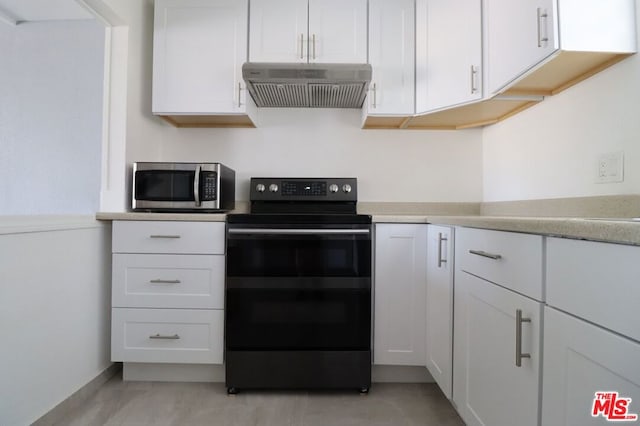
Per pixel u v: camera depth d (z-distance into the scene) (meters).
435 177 2.32
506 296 0.97
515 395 0.92
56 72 2.15
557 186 1.57
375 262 1.72
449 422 1.45
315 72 1.82
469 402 1.22
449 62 1.83
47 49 2.16
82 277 1.61
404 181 2.33
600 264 0.63
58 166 2.14
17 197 2.14
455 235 1.37
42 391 1.37
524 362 0.87
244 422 1.44
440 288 1.51
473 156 2.32
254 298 1.67
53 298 1.43
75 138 2.14
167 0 2.01
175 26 2.01
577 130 1.44
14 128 2.16
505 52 1.50
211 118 2.16
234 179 2.23
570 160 1.48
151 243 1.69
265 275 1.67
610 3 1.19
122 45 1.89
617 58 1.23
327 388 1.71
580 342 0.68
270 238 1.67
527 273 0.87
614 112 1.25
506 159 2.02
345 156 2.33
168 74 2.01
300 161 2.33
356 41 2.01
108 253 1.80
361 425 1.42
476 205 2.31
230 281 1.66
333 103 2.24
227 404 1.58
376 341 1.71
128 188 1.92
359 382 1.67
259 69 1.82
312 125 2.33
